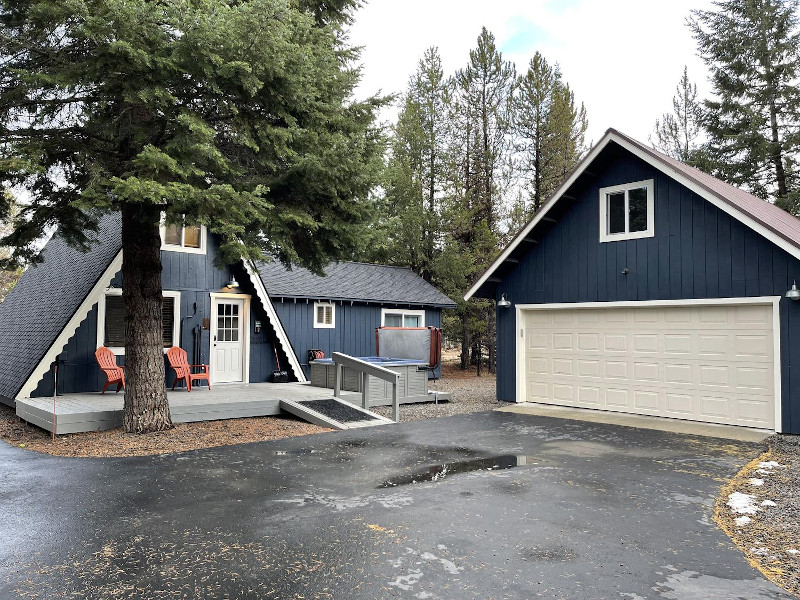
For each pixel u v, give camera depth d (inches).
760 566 152.5
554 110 994.1
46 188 315.9
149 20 250.5
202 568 149.7
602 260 447.2
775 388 354.9
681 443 324.5
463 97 1036.5
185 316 516.1
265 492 222.4
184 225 294.0
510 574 146.2
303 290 663.1
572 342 470.6
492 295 535.2
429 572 147.2
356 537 172.6
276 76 294.0
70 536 174.1
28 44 277.7
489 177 1031.0
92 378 456.1
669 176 404.2
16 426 382.9
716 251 383.9
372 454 293.4
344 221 339.3
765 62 967.6
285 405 420.8
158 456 287.0
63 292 487.8
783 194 936.3
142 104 274.5
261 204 293.4
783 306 352.5
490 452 299.0
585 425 386.6
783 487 232.7
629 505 206.5
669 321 411.2
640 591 136.7
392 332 630.5
